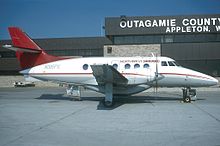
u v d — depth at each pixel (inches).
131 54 1378.0
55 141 341.7
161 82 786.8
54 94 1082.1
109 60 796.0
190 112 575.5
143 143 327.9
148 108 645.9
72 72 808.3
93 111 604.7
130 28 1391.5
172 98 888.3
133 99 857.5
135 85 743.7
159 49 1363.2
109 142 335.0
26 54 845.2
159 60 786.2
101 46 1796.3
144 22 1385.3
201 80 776.9
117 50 1385.3
